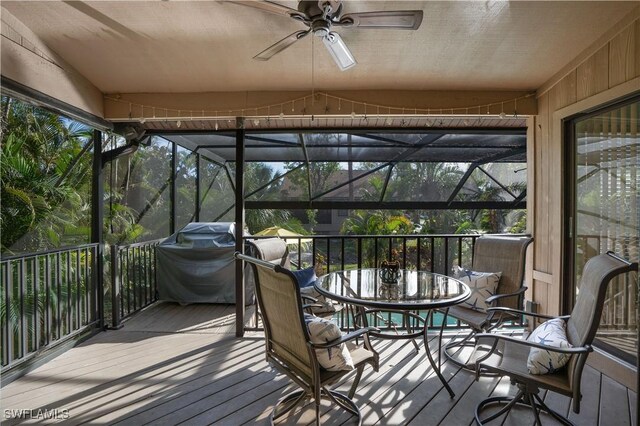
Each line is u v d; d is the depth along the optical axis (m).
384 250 9.65
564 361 1.98
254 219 9.81
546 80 3.60
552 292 3.54
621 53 2.72
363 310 3.29
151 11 2.58
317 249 10.34
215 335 3.81
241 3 2.03
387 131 4.30
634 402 2.51
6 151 4.29
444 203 6.93
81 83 3.41
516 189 8.70
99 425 2.25
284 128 4.30
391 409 2.44
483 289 3.28
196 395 2.60
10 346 2.83
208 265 4.93
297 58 3.17
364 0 2.48
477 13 2.62
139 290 4.72
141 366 3.06
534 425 2.27
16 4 2.50
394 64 3.28
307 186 7.39
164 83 3.59
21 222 4.31
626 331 2.80
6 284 2.86
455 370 2.98
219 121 4.11
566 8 2.58
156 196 6.37
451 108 3.76
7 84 2.60
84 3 2.50
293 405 2.37
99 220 3.97
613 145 2.92
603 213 3.03
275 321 2.27
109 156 4.19
